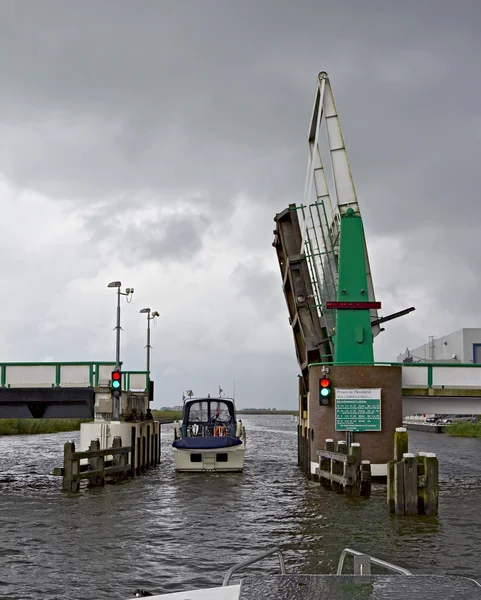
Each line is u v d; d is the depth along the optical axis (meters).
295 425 130.88
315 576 4.22
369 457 25.17
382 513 18.89
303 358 31.66
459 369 26.83
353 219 26.64
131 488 25.09
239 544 15.12
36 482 27.39
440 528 16.75
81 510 19.81
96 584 12.01
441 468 34.44
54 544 15.13
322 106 28.41
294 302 29.39
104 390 31.52
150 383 37.88
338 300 26.27
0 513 19.27
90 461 25.89
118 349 32.53
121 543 15.24
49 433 79.88
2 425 75.81
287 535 16.06
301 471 31.73
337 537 15.76
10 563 13.46
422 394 26.75
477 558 13.83
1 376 32.69
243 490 24.39
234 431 33.56
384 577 4.18
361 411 25.31
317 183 32.31
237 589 4.57
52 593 11.48
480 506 20.45
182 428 33.47
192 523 17.69
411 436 76.56
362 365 25.47
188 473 30.52
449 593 3.80
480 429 77.06
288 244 29.73
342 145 27.83
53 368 32.72
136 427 29.88
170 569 12.99
